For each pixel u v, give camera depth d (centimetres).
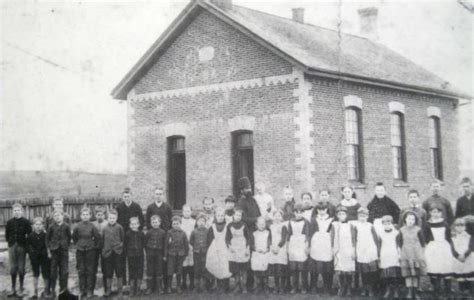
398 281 1059
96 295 1177
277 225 1157
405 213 1062
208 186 1861
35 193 3069
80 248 1160
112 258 1161
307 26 2322
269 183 1723
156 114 2009
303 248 1120
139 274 1184
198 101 1909
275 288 1146
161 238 1184
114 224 1172
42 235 1173
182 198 1970
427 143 2156
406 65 2364
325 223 1112
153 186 2000
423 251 1034
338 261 1080
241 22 1769
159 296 1144
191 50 1942
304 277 1126
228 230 1177
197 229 1195
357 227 1075
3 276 1468
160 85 2008
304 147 1656
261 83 1759
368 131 1895
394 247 1046
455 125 2314
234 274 1170
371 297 1064
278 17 2250
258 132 1758
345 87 1819
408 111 2081
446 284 1105
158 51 1992
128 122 2075
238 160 1841
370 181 1880
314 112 1698
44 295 1180
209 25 1900
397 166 2034
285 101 1703
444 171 2217
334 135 1756
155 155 2003
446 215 1269
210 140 1869
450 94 2205
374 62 2155
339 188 1748
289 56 1648
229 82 1838
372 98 1925
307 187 1648
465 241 1119
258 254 1152
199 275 1188
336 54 2003
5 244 1980
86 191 3200
